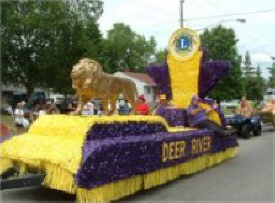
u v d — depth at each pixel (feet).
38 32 103.14
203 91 38.27
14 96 127.85
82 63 24.84
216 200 22.98
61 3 107.45
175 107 38.73
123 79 27.86
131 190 22.97
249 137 60.95
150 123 27.07
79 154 20.12
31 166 22.44
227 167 33.86
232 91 126.72
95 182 19.97
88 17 120.98
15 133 43.42
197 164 31.24
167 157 26.21
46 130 23.50
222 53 126.41
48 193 23.91
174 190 25.34
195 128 34.88
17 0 103.35
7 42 101.76
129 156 22.29
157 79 40.34
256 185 26.81
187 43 38.88
